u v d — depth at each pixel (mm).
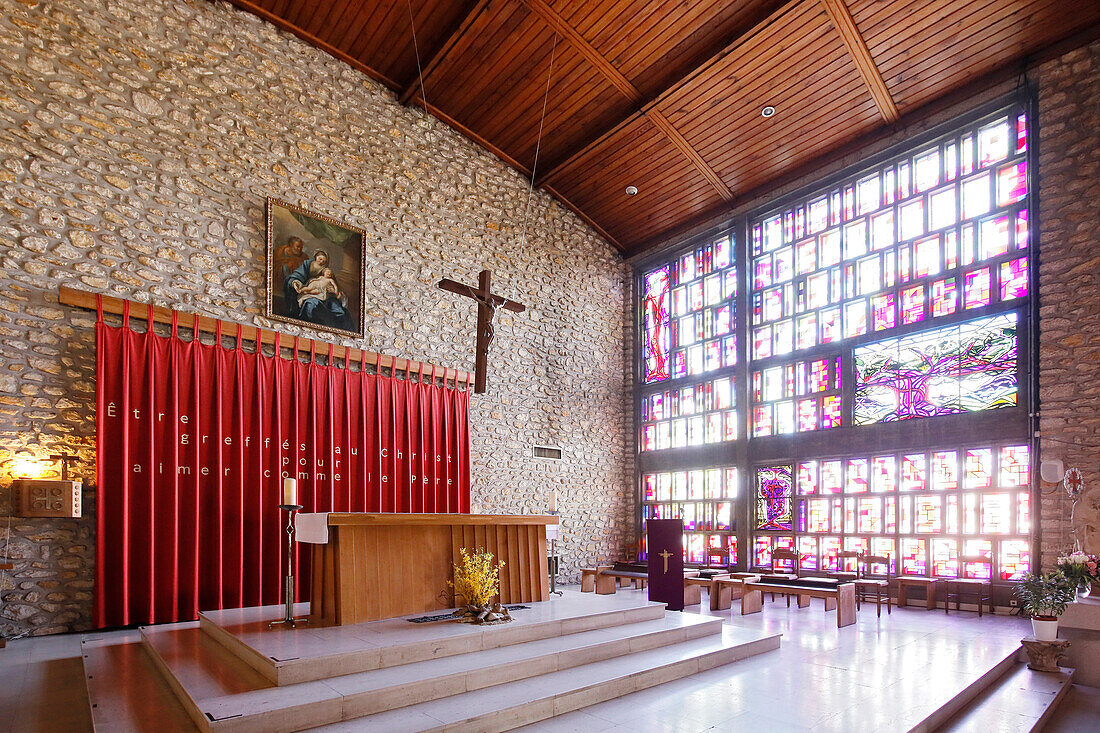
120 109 7594
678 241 12820
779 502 10664
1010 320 8328
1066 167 7930
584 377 12680
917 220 9477
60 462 6730
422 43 9531
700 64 9234
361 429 9148
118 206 7441
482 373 7895
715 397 11852
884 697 4508
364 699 3754
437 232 10633
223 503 7680
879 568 9328
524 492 11258
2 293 6605
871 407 9656
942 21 7992
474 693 4156
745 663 5512
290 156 9016
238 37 8711
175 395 7406
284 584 8062
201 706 3543
